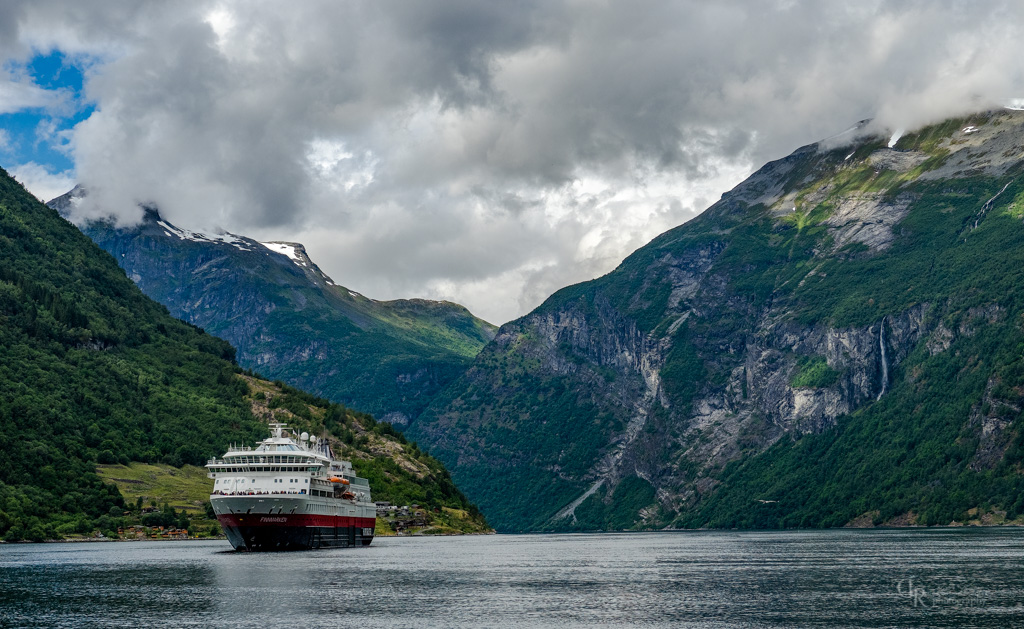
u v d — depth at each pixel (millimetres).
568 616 159375
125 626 150625
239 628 149375
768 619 155750
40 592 185000
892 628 147250
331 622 154125
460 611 164375
